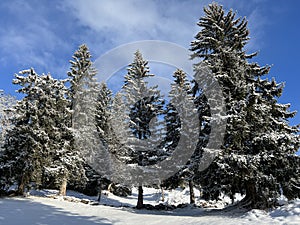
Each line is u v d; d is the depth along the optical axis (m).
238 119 12.20
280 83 14.48
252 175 11.62
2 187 17.98
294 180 12.49
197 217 12.48
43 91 19.03
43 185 22.77
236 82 14.03
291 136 12.02
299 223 7.96
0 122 24.77
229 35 17.23
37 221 10.09
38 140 17.83
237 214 11.64
